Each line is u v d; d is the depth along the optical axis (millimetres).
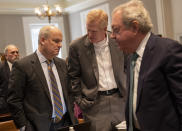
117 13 1291
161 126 1204
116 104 2098
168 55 1175
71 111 2277
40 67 2174
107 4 6914
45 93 2137
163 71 1195
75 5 8039
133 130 1401
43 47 2148
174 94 1156
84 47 2109
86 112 2146
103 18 1938
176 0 5242
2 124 2691
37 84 2129
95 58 2090
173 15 5359
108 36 2109
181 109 1140
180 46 1189
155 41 1259
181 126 1160
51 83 2186
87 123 1730
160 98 1202
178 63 1157
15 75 2129
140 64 1295
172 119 1188
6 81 3822
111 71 2090
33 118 2092
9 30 7742
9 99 2133
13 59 4625
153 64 1220
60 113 2172
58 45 2131
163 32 5496
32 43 8328
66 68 2363
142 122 1249
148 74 1217
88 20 1939
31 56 2203
